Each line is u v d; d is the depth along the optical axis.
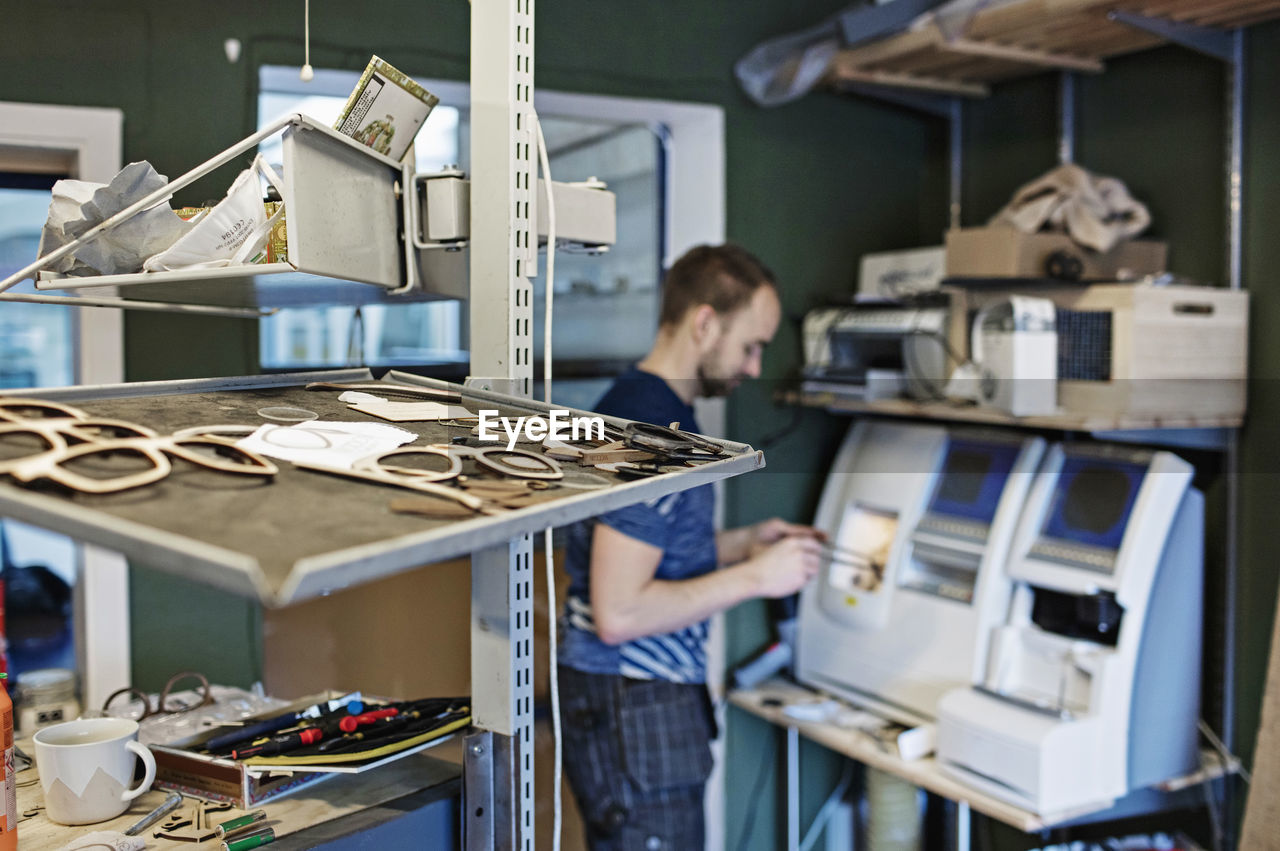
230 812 1.05
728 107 2.56
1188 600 1.99
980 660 2.06
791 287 2.69
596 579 1.75
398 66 2.18
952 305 2.29
